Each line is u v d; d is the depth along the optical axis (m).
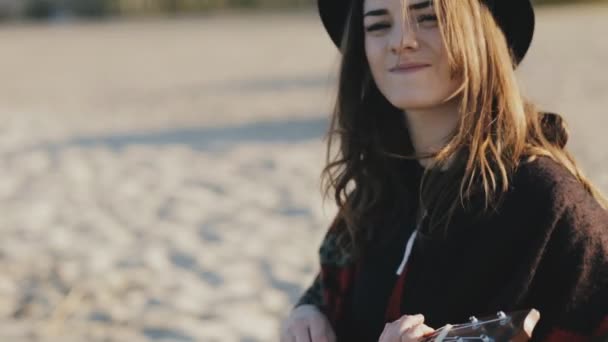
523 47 2.39
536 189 2.12
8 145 12.14
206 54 31.03
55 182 9.77
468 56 2.22
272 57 27.73
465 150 2.26
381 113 2.57
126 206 8.56
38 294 5.79
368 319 2.47
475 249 2.17
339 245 2.63
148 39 40.66
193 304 5.64
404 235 2.44
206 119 15.16
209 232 7.47
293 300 5.73
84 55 33.91
